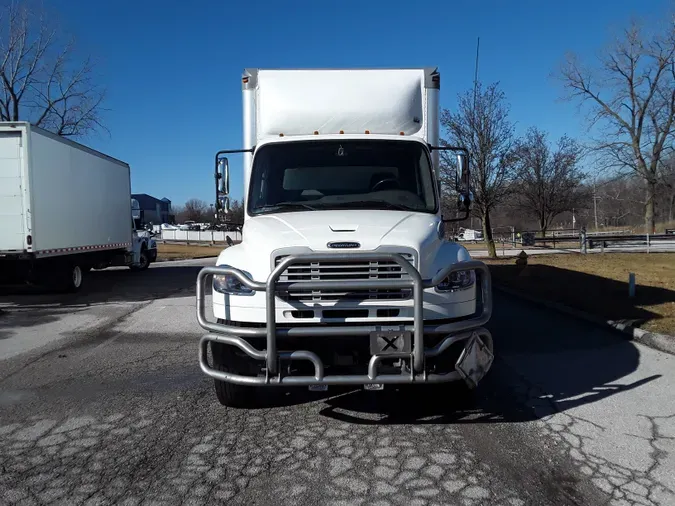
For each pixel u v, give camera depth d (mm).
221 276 4602
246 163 6539
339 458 4082
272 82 6492
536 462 3963
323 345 4438
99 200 15828
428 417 4914
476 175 19953
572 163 29312
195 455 4156
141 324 9641
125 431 4633
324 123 6379
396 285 4207
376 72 6574
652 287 12023
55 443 4395
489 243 21906
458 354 4562
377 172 5988
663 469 3826
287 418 4922
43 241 12086
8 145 11461
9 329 9273
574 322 9109
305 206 5707
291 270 4379
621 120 26062
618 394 5406
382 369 4316
